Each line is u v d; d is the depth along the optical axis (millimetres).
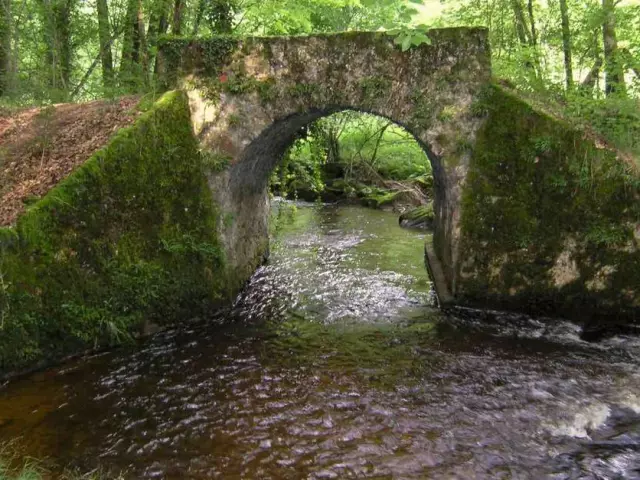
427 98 8609
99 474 5164
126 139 7891
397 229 16703
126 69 13578
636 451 5602
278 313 9500
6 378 6840
